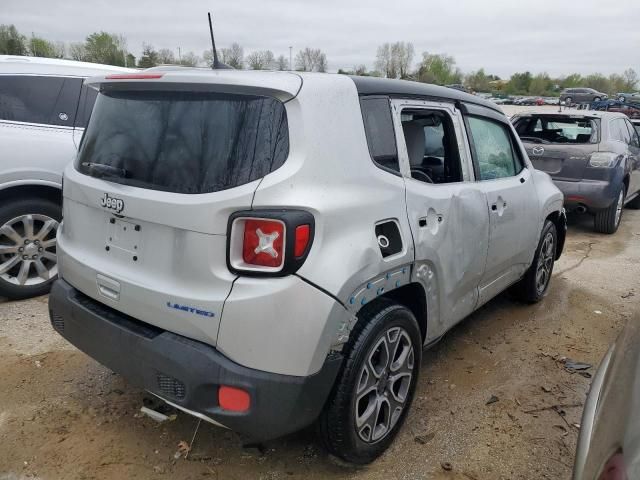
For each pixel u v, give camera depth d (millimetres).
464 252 3258
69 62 5000
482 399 3400
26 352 3697
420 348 2930
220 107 2309
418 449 2887
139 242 2441
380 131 2709
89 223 2707
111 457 2709
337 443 2520
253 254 2170
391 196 2633
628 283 5758
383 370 2650
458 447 2924
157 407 3127
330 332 2254
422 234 2799
